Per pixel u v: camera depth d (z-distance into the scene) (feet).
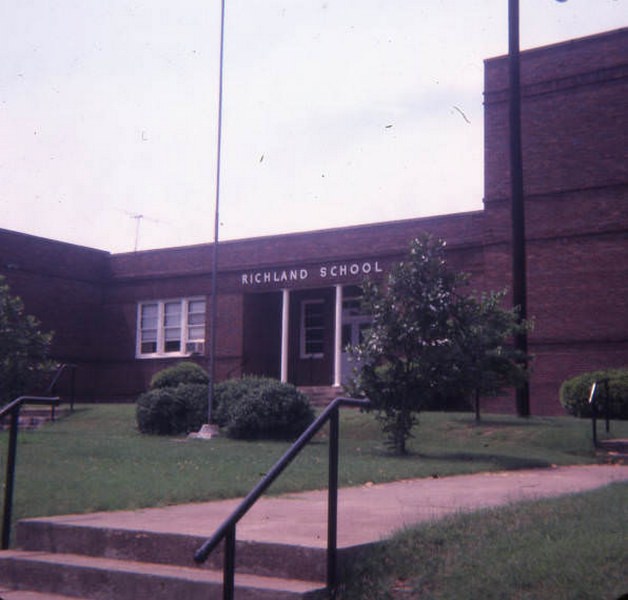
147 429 62.85
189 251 106.73
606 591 17.04
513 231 62.28
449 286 48.14
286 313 98.17
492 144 84.17
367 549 20.34
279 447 50.80
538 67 82.74
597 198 78.48
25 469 37.29
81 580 21.49
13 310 69.36
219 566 20.98
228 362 101.50
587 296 77.87
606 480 35.53
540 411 78.64
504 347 49.34
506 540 20.54
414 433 57.77
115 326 111.55
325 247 95.81
